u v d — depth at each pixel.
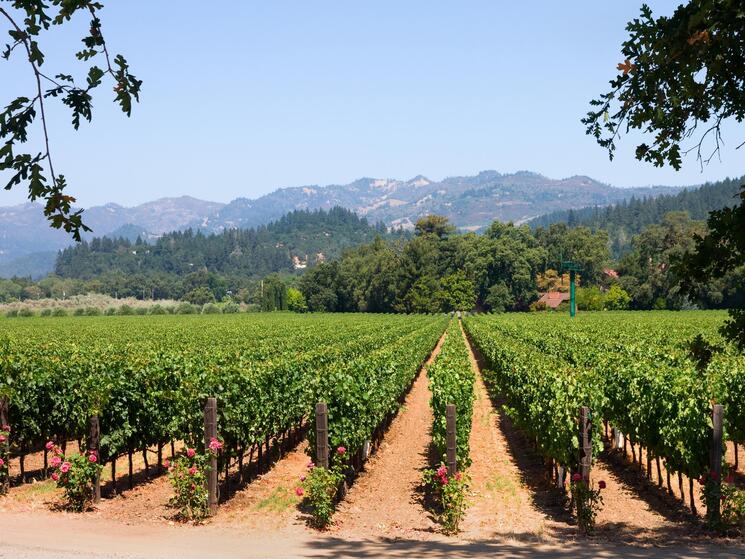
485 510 12.36
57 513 11.46
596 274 139.75
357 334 43.59
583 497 11.13
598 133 7.14
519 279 127.06
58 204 4.96
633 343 29.27
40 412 14.05
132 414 13.63
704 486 11.23
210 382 12.88
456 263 139.88
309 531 10.75
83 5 4.98
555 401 13.38
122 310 126.69
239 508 12.17
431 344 47.06
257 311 154.38
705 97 7.09
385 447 18.53
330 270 145.88
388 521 11.57
